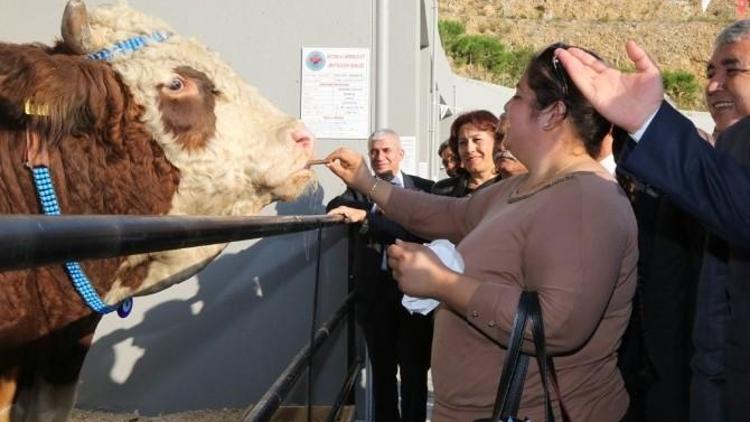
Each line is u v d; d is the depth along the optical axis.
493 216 2.18
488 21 57.25
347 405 5.05
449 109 19.38
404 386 4.48
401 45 5.47
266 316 5.25
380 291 4.53
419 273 1.98
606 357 2.11
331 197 5.24
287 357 5.23
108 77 2.78
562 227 1.94
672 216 2.46
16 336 2.55
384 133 4.79
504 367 1.87
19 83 2.52
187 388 5.23
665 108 1.83
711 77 2.88
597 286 1.90
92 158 2.76
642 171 1.83
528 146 2.15
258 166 3.10
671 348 2.46
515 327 1.86
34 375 2.78
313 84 5.27
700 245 2.38
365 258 4.57
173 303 5.22
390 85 5.48
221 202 3.08
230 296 5.23
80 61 2.72
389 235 4.36
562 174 2.07
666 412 2.47
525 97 2.13
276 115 3.24
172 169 2.95
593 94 1.83
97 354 5.18
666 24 56.41
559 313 1.87
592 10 58.72
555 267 1.91
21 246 0.88
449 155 5.70
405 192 3.02
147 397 5.21
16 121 2.60
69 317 2.70
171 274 3.04
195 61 3.03
